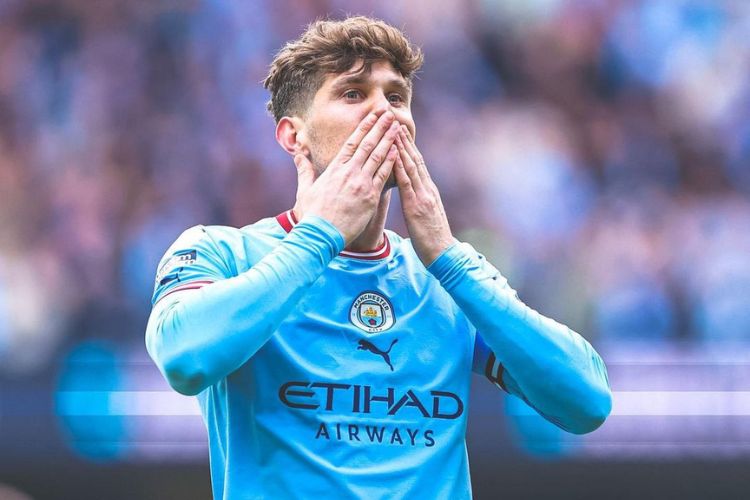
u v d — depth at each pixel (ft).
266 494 29.32
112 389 77.25
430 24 127.03
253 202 117.08
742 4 129.18
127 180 116.37
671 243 115.14
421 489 29.94
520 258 113.91
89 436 76.38
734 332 106.52
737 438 76.23
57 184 115.34
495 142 122.21
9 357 94.07
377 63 32.19
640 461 75.20
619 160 123.34
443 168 119.96
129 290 107.86
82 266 106.73
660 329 106.11
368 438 29.89
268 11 125.39
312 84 32.53
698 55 127.65
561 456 73.61
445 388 31.30
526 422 73.56
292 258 29.55
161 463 75.00
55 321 100.07
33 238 109.70
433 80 125.70
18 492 75.77
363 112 31.89
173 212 115.03
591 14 129.59
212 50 123.85
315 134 32.37
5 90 120.47
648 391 77.15
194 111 121.39
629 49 128.36
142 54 123.13
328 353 30.37
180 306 28.91
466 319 32.68
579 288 110.01
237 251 31.96
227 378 30.63
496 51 127.65
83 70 122.31
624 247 112.88
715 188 122.72
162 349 28.53
